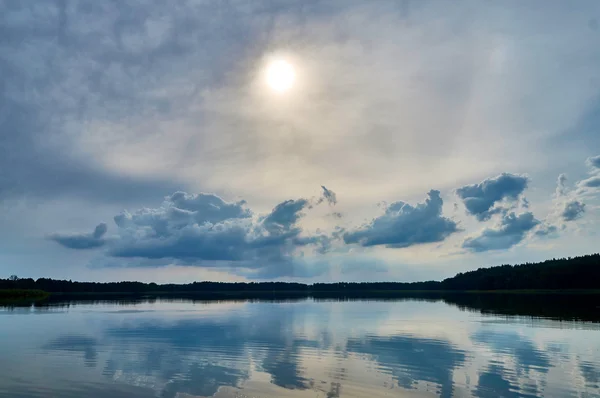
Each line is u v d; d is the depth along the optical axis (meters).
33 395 22.62
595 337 41.66
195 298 160.50
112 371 27.73
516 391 23.50
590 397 22.47
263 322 58.50
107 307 94.69
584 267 162.50
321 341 40.03
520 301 106.25
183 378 25.91
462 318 62.50
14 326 53.50
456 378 26.00
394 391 23.31
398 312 76.62
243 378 25.88
